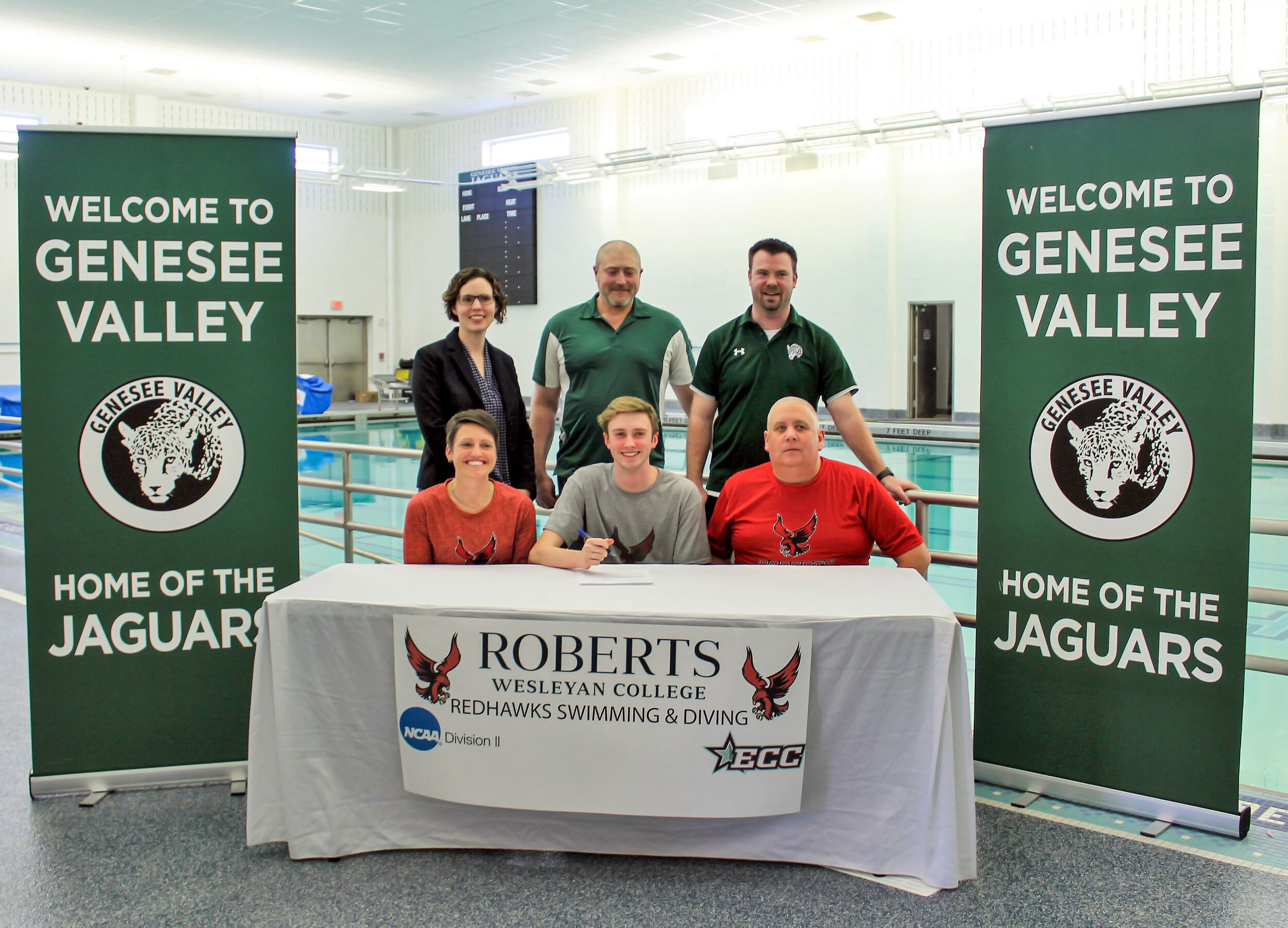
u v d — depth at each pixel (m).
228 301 2.67
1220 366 2.36
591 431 3.45
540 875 2.22
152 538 2.66
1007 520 2.65
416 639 2.25
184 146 2.62
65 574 2.62
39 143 2.55
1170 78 11.38
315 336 18.75
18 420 12.97
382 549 7.05
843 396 3.22
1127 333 2.46
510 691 2.24
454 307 3.38
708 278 15.66
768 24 12.23
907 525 2.71
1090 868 2.25
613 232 16.42
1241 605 2.36
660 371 3.49
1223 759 2.40
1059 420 2.56
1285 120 10.79
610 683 2.21
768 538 2.75
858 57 13.51
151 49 13.06
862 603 2.24
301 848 2.28
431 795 2.29
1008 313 2.61
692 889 2.16
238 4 11.18
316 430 14.97
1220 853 2.32
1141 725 2.50
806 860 2.25
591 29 12.32
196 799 2.63
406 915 2.06
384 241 19.23
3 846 2.36
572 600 2.27
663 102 15.50
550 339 3.60
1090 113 2.47
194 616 2.70
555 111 16.72
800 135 11.84
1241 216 2.32
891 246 13.80
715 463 3.36
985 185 2.62
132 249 2.61
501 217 17.75
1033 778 2.65
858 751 2.20
